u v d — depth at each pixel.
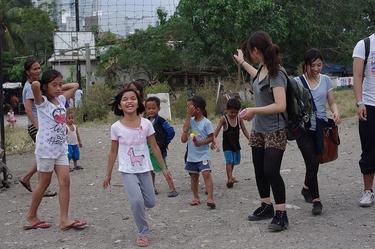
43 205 6.66
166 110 18.89
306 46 33.66
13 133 16.20
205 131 6.31
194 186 6.45
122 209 6.34
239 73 22.25
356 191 6.73
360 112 5.91
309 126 5.74
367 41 5.93
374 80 5.88
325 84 5.93
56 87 5.52
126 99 5.14
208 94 20.80
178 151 11.03
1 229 5.68
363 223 5.34
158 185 7.71
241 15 29.14
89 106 20.94
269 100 5.14
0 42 8.20
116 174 8.76
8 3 48.00
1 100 8.23
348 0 35.03
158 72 34.38
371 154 5.89
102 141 13.47
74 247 4.97
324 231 5.11
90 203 6.71
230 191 7.14
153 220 5.80
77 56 35.31
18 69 44.94
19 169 9.70
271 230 5.15
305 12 32.12
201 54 32.94
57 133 5.46
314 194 5.74
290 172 8.20
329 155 5.80
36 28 46.94
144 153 5.13
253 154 5.42
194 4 31.89
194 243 4.94
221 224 5.54
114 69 34.72
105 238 5.23
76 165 9.39
